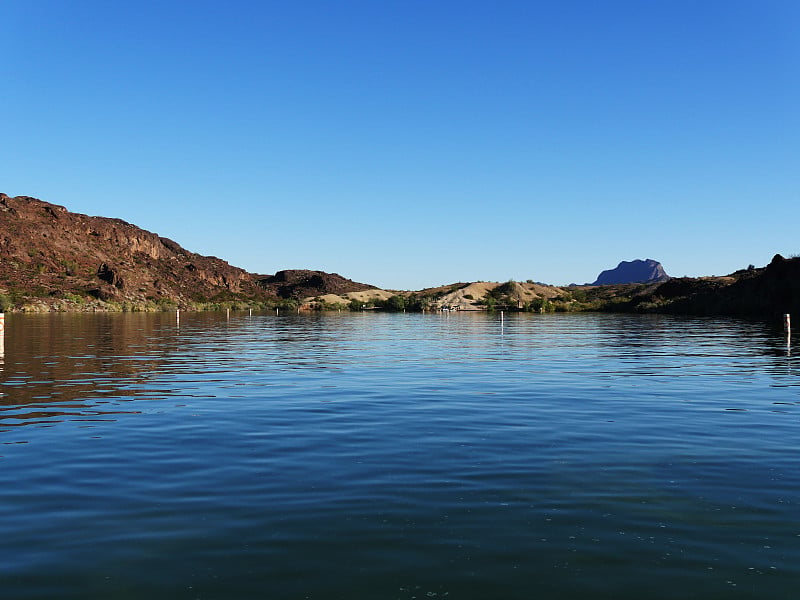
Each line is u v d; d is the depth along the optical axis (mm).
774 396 17109
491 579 6020
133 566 6332
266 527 7348
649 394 17656
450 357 30141
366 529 7270
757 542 6848
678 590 5793
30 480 9273
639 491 8633
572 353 31969
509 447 11242
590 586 5879
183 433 12492
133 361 27422
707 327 59594
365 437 12102
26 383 19969
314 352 33406
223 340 44125
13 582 6008
